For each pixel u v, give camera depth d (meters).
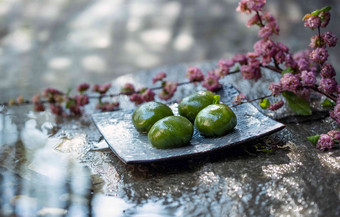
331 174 0.70
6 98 1.14
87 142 0.85
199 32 1.90
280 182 0.69
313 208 0.65
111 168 0.77
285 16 1.80
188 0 2.39
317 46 0.83
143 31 1.95
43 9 2.25
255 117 0.79
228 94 0.90
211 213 0.66
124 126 0.83
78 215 0.68
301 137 0.80
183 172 0.74
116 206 0.69
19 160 0.80
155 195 0.70
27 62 1.54
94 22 2.08
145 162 0.71
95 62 1.56
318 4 1.92
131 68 1.51
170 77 1.12
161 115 0.79
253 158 0.75
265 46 0.88
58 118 0.96
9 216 0.67
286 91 0.85
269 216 0.65
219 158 0.75
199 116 0.76
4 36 1.87
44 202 0.70
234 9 2.18
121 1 2.40
